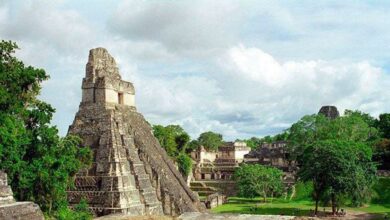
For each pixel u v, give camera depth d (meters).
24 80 45.19
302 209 82.12
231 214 39.50
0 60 44.03
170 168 72.75
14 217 22.84
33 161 43.78
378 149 107.56
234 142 165.12
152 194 62.28
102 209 56.78
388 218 68.62
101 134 61.41
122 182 58.22
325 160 72.44
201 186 119.69
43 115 46.22
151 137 74.12
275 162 137.12
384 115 127.62
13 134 40.09
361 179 72.50
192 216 39.62
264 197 98.00
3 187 23.89
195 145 147.62
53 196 44.81
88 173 59.72
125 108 69.44
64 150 47.50
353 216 71.94
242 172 100.50
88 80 65.75
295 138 112.56
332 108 161.50
